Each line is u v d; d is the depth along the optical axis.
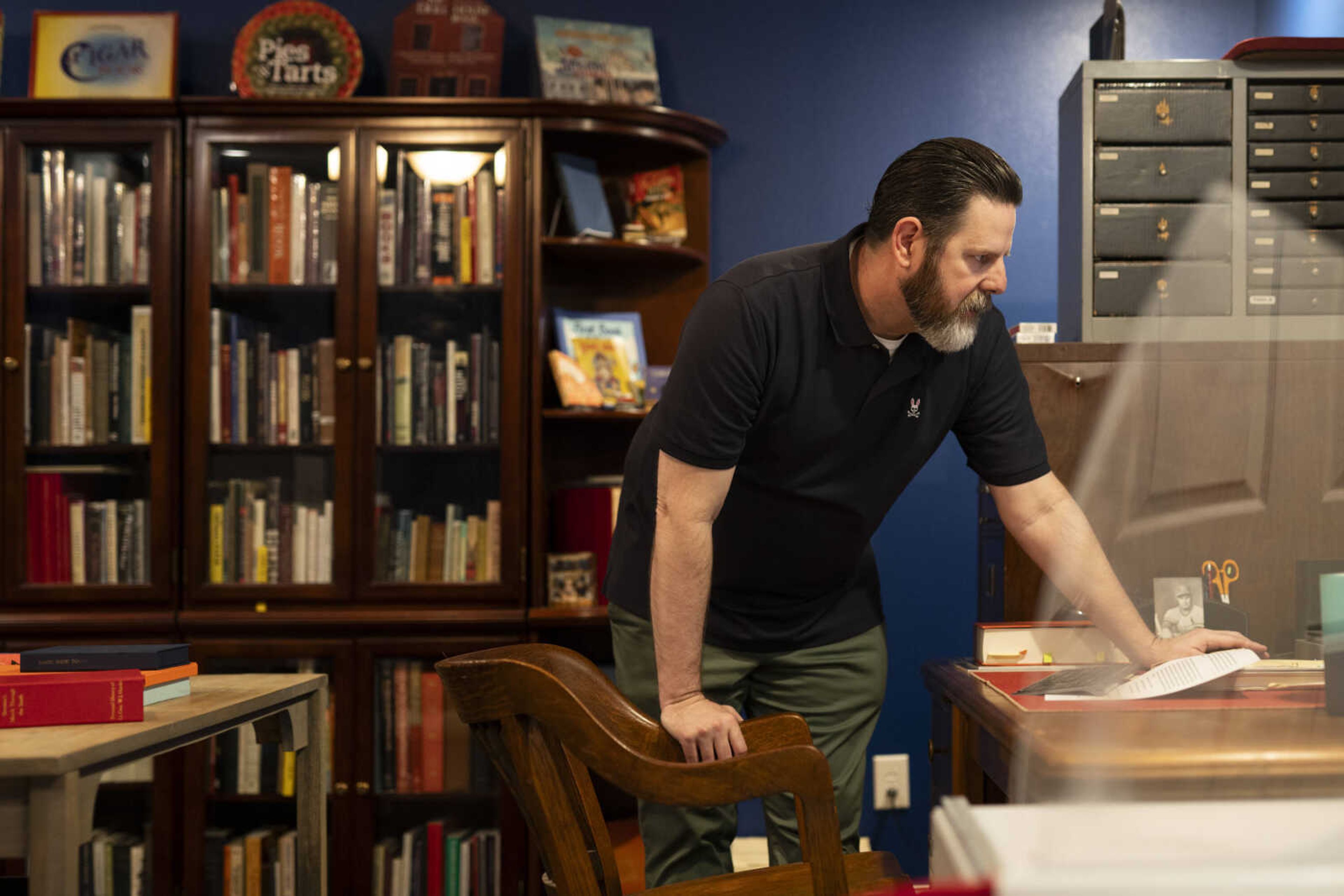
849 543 1.53
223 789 2.34
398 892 2.34
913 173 1.25
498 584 2.38
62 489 2.39
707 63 2.76
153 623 2.35
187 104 2.37
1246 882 0.35
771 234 2.76
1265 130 2.00
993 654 1.47
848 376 1.37
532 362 2.40
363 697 2.35
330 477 2.40
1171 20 2.75
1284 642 0.82
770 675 1.62
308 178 2.41
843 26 2.76
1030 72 2.75
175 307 2.40
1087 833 0.40
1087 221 2.01
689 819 1.51
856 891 1.10
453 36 2.56
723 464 1.32
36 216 2.41
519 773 0.98
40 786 1.02
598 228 2.51
